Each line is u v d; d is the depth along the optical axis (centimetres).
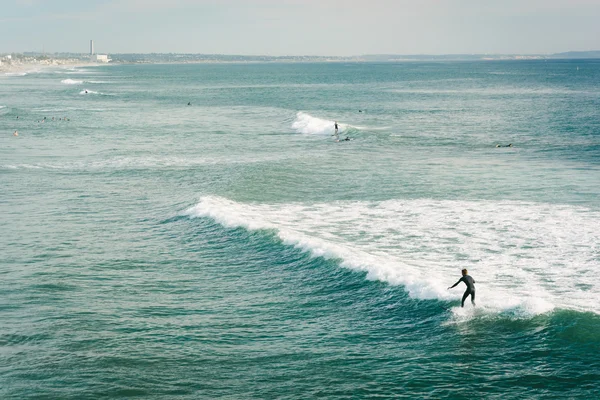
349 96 16738
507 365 2059
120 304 2706
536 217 3916
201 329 2447
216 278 3041
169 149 7144
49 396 1934
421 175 5381
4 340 2333
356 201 4450
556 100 14512
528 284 2767
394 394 1917
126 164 6128
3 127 9244
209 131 8856
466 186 4881
